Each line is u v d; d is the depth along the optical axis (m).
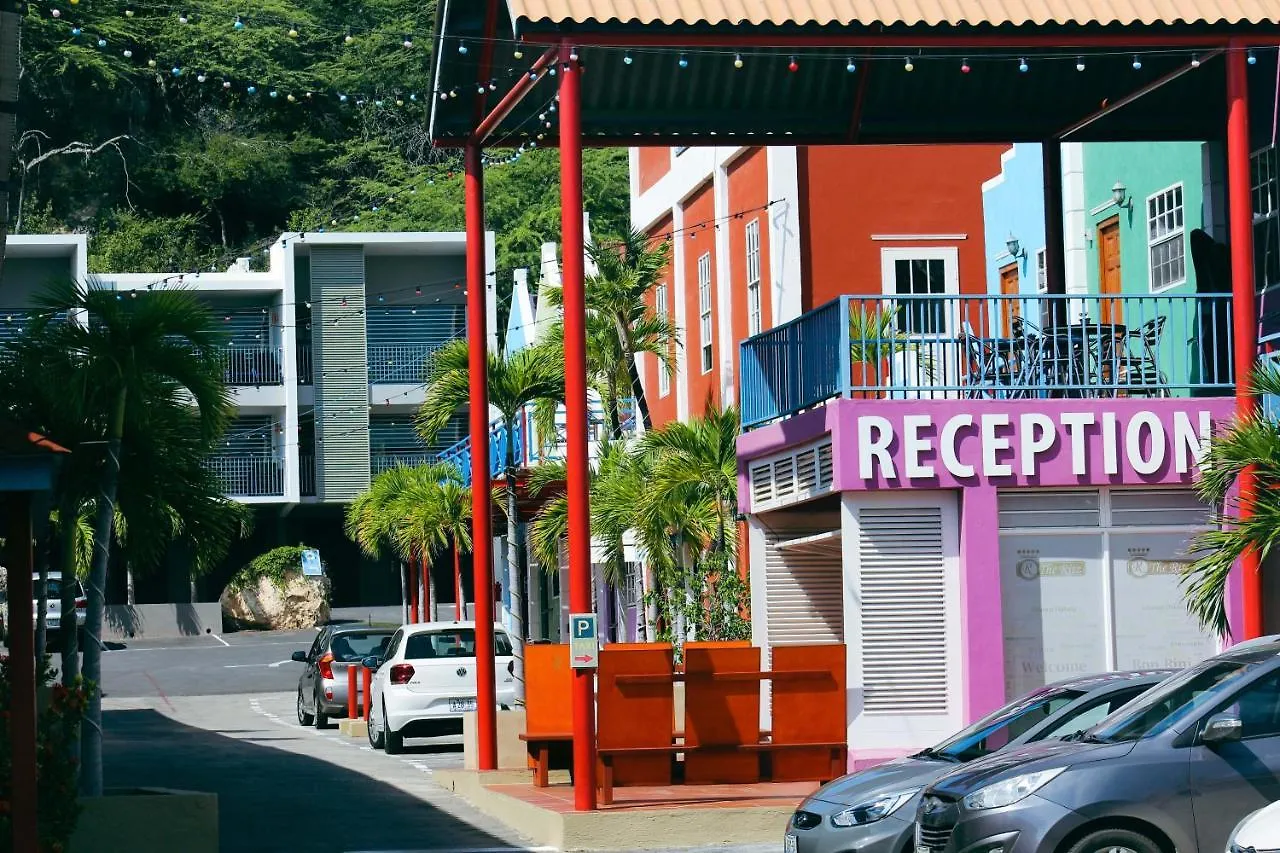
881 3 19.83
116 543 19.17
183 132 85.56
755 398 24.78
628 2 19.09
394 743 29.05
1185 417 20.92
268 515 70.69
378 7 88.31
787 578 24.92
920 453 20.73
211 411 17.77
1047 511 20.94
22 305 66.00
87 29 79.50
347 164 87.25
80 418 17.09
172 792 17.25
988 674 20.52
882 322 23.58
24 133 81.44
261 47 83.44
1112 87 24.58
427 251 70.50
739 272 33.41
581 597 18.44
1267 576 21.00
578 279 18.66
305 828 19.78
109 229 82.44
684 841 17.91
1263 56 23.11
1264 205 24.41
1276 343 22.19
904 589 20.73
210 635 63.66
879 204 31.58
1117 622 20.92
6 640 15.22
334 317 69.06
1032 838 12.13
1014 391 21.53
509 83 22.83
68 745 15.25
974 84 24.47
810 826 14.58
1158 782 12.20
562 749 22.19
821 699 18.88
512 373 28.59
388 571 72.12
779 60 23.73
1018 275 30.55
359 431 69.06
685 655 18.70
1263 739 12.38
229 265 83.75
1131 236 27.73
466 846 18.27
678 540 29.02
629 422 38.06
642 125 24.66
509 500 28.58
